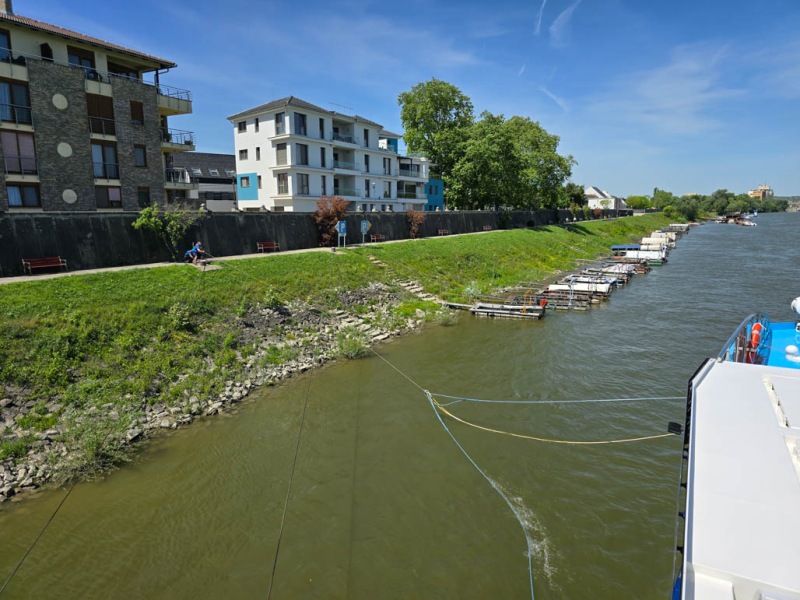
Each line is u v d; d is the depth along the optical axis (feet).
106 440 41.57
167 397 49.78
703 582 13.38
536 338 76.59
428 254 119.55
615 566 30.53
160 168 110.32
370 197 183.83
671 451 43.21
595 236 230.07
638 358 66.90
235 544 32.30
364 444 44.45
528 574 30.04
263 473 39.93
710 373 23.84
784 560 13.55
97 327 54.24
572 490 37.86
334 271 90.94
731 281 128.98
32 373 45.85
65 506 35.60
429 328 82.33
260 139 156.46
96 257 73.82
